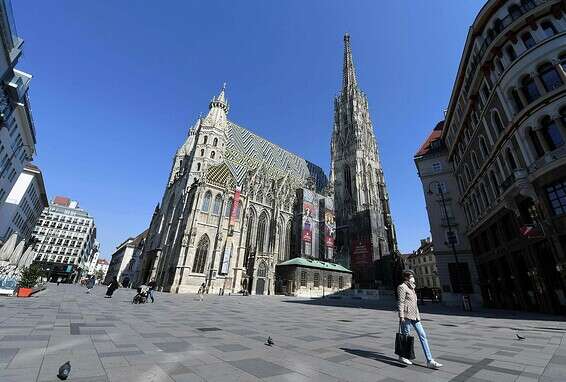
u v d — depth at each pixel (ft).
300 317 64.49
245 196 247.29
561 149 71.67
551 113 75.51
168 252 220.23
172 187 280.92
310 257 272.92
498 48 94.32
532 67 81.92
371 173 350.23
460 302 135.23
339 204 345.31
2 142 155.02
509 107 88.94
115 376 18.21
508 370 22.80
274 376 19.85
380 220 316.60
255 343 31.35
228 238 214.28
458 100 137.18
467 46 114.01
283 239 280.72
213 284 196.54
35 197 274.16
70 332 32.12
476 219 121.49
